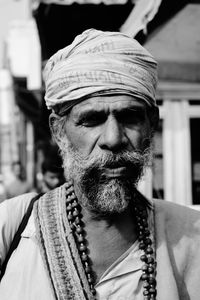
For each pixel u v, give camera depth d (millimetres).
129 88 1292
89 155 1315
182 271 1373
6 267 1368
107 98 1291
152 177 2990
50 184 3473
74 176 1384
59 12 3350
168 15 2119
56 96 1357
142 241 1383
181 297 1363
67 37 4059
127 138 1312
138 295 1323
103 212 1334
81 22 3520
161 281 1323
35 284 1315
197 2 2080
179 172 3287
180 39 2273
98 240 1365
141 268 1348
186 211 1483
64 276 1315
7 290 1325
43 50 4578
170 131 3289
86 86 1293
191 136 3305
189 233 1426
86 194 1346
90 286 1320
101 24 3258
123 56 1319
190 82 3125
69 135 1368
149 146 1409
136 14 2229
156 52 2416
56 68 1364
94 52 1324
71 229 1382
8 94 11633
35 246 1366
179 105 3262
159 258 1357
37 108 8289
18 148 11766
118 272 1333
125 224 1378
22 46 7383
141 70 1329
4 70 11312
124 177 1311
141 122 1342
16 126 11867
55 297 1297
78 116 1321
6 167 13742
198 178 3318
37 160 10758
